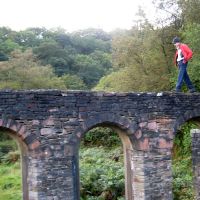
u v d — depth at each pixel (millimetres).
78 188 12180
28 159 11688
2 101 11070
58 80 41875
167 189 13602
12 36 58969
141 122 13195
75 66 53031
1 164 27875
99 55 57812
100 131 27750
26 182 11828
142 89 23422
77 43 63438
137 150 13203
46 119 11680
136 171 13359
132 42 24156
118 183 17250
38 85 38875
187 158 19812
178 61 14703
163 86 22594
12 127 11203
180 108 13984
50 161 11727
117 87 25344
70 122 12031
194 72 19250
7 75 38438
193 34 19281
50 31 65125
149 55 23281
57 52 53375
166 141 13664
